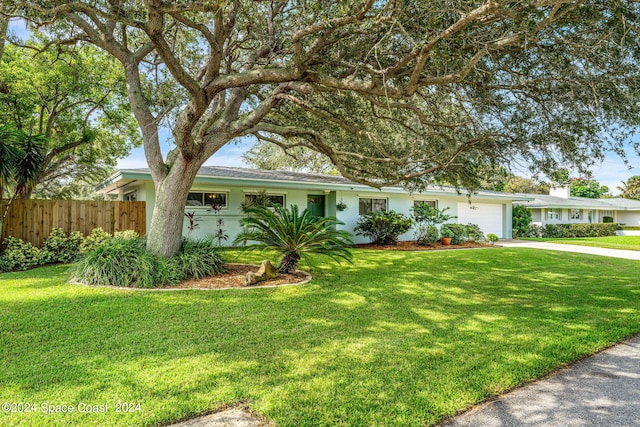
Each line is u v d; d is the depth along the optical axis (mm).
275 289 6691
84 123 18047
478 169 8281
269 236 8039
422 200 17938
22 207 9586
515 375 3346
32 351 3801
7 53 14477
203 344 4047
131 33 8766
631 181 44688
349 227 15516
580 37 4859
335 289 6863
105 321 4758
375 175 9492
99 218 10672
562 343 4172
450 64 5457
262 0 5727
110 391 2973
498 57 5812
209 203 13289
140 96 8164
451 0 4254
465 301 6184
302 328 4648
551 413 2762
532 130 6629
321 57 5898
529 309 5711
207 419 2611
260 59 8156
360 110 8805
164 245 7633
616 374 3465
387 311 5492
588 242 19172
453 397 2941
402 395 2961
